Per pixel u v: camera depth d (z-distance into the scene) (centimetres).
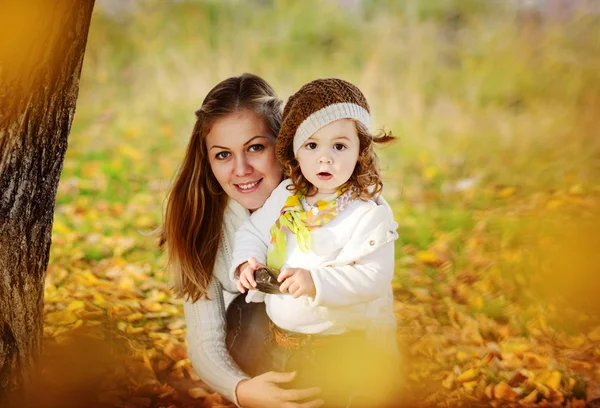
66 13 250
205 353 294
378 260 255
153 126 787
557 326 398
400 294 446
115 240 515
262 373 287
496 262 470
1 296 261
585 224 522
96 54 904
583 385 338
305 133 251
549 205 569
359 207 257
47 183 269
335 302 248
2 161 250
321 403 269
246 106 279
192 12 950
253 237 275
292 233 263
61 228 529
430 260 488
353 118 251
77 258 477
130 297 427
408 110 776
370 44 905
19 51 242
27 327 276
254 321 296
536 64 838
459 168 673
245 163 280
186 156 293
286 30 938
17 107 247
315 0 1004
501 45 868
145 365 345
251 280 257
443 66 860
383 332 286
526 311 415
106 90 855
